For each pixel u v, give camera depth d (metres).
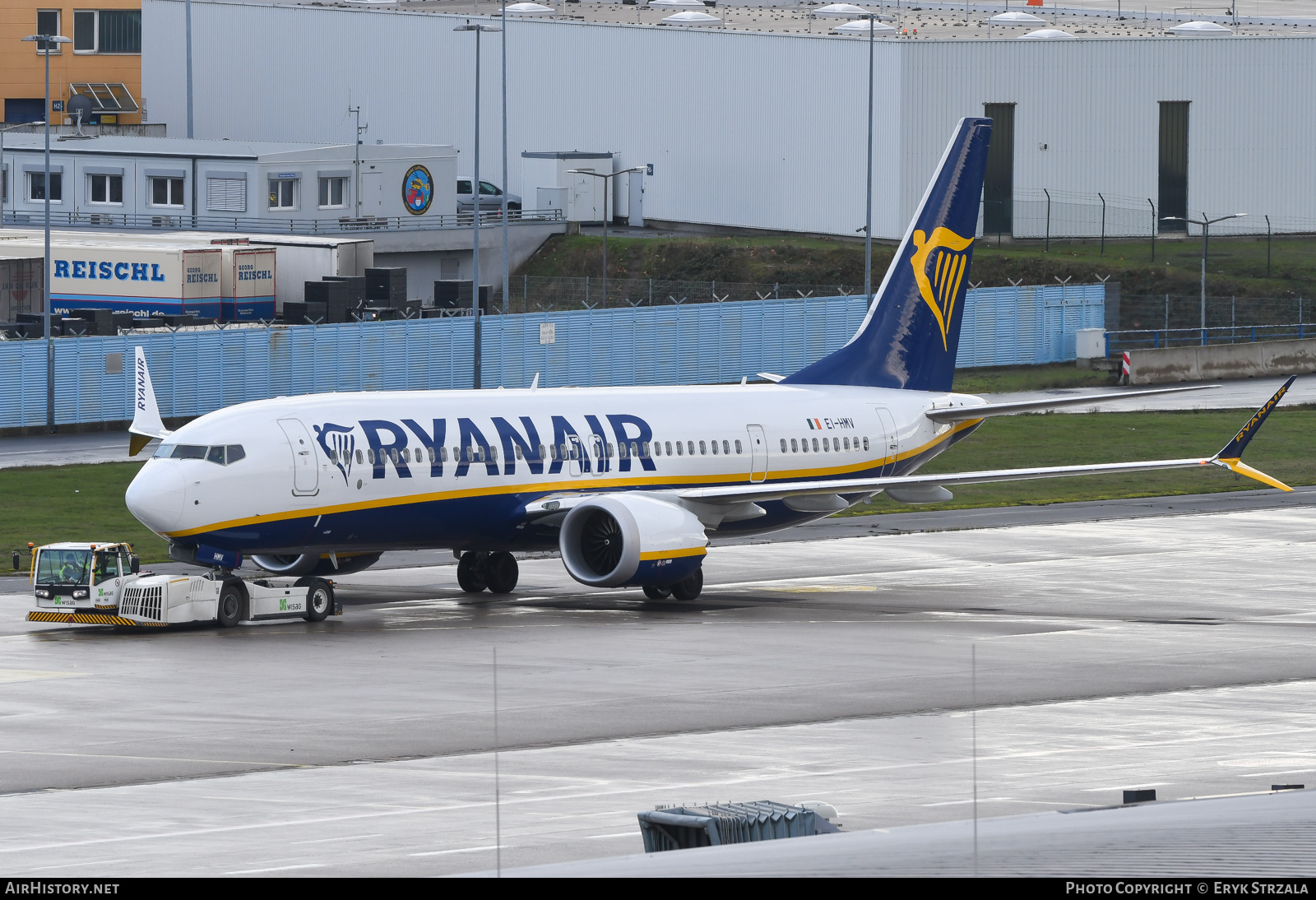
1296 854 54.94
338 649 172.00
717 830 70.94
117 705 143.50
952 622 193.75
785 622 192.88
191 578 183.88
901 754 125.44
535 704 144.50
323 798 111.56
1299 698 149.50
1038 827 60.56
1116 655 171.75
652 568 196.88
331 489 190.00
